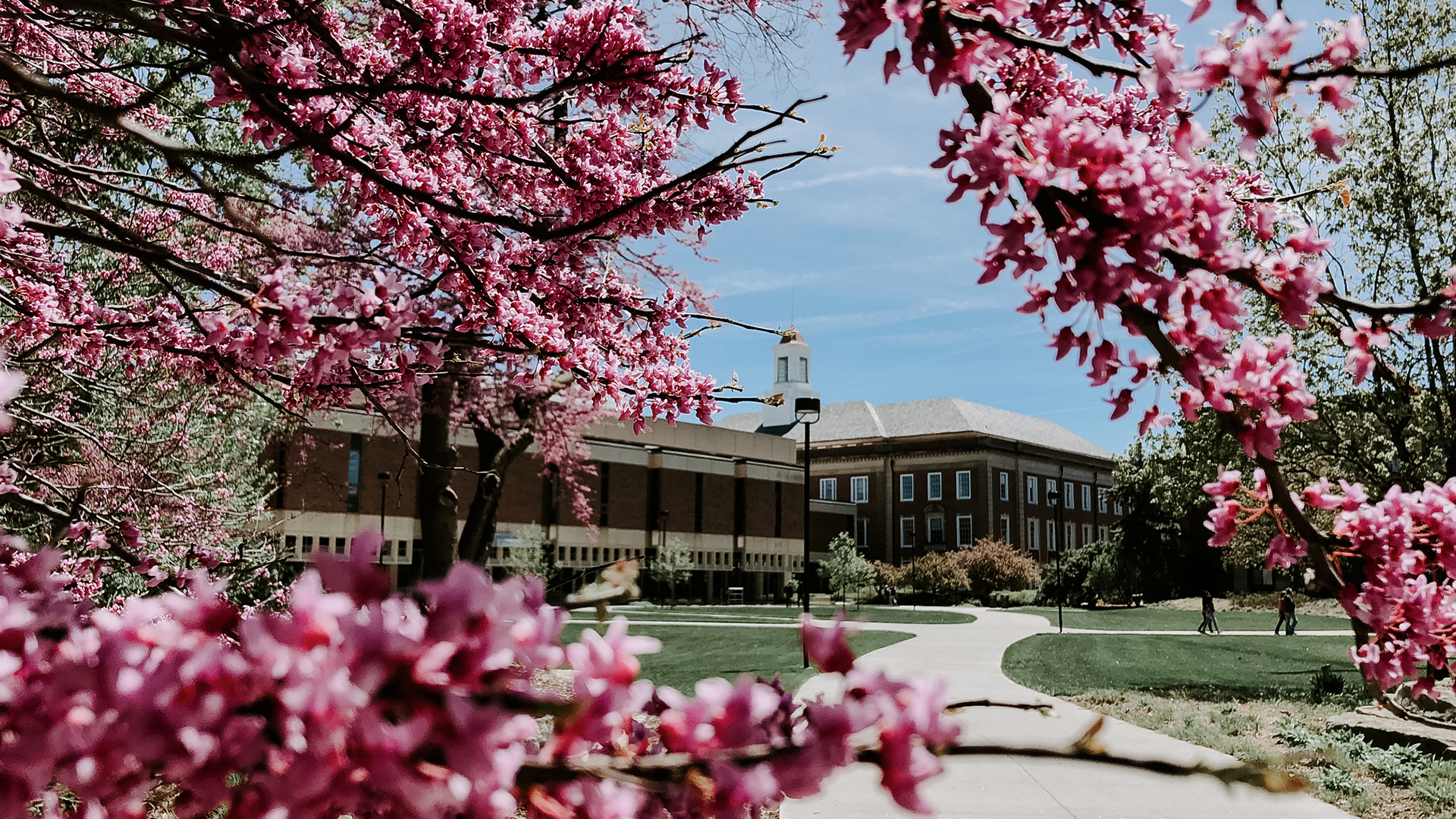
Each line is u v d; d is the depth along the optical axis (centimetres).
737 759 99
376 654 85
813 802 652
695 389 482
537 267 493
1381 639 201
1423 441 1446
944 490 6862
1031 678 1517
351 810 86
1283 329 1299
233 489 916
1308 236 185
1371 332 195
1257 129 177
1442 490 197
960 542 6719
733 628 2764
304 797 82
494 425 1188
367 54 395
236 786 91
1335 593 203
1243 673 1638
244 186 667
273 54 341
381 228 422
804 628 105
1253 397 189
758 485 5781
